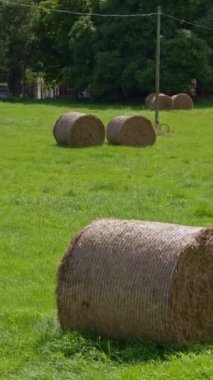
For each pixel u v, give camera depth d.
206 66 137.62
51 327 19.06
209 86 140.25
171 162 54.81
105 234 18.33
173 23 140.88
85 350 17.56
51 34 158.88
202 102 136.50
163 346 17.25
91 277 18.02
